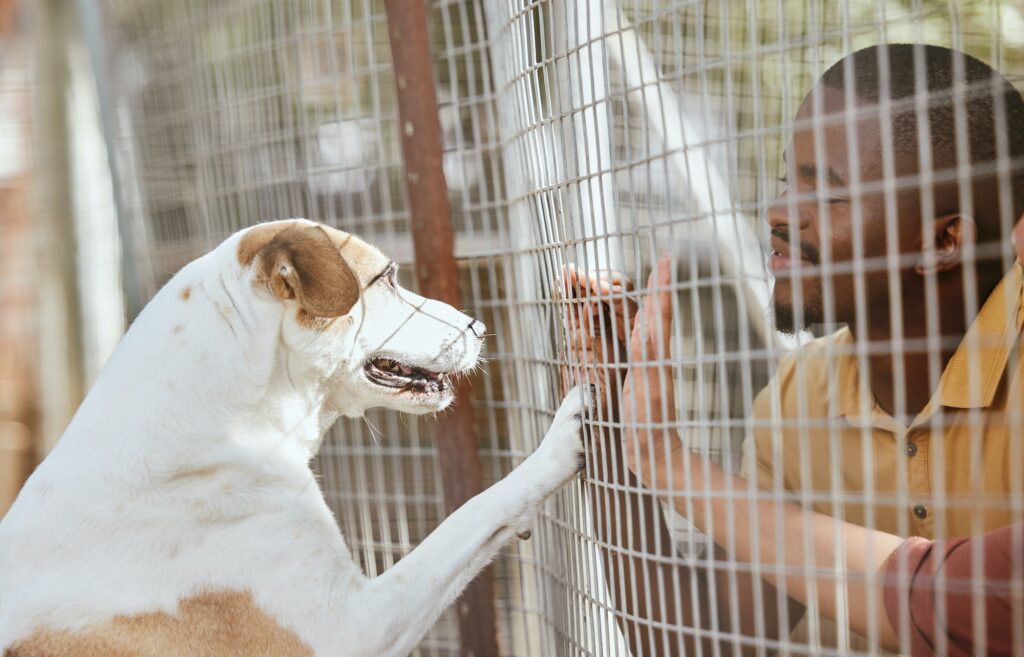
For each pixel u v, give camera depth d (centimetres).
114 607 214
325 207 349
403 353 251
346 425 354
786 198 179
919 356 190
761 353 166
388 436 363
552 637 272
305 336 238
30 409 450
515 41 244
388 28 284
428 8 296
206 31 381
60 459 229
